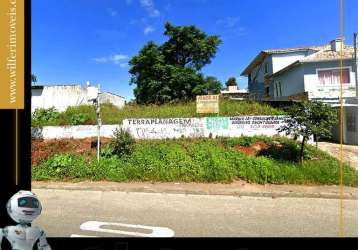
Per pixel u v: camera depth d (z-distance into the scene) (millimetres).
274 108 17344
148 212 8164
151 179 11602
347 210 8539
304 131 12031
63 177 12047
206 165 12164
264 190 10250
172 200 9414
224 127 15422
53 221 7344
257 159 12344
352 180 10938
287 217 7867
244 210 8445
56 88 28125
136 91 38438
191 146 14180
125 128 15695
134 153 13445
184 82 35656
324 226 7223
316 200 9539
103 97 27703
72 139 15773
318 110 11922
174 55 39312
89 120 17156
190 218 7691
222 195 10078
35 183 11422
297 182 11047
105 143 14898
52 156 13859
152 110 18047
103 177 11883
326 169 11672
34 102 28031
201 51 38719
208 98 16188
